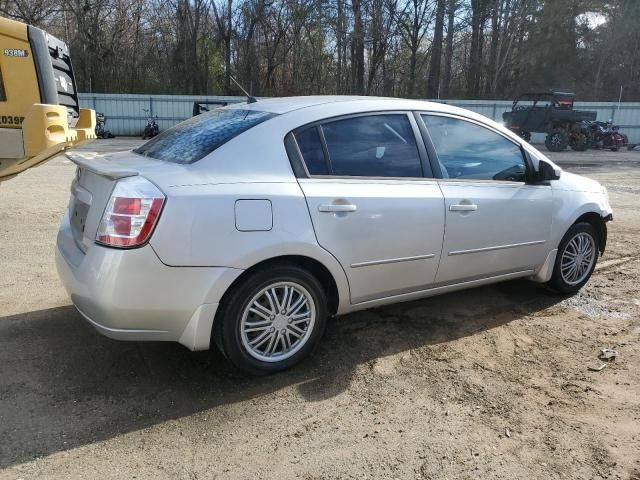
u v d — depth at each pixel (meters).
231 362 3.20
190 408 3.03
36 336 3.79
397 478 2.52
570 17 37.41
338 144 3.49
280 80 35.81
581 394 3.25
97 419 2.90
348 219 3.38
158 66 35.62
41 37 6.84
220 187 3.02
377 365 3.55
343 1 33.28
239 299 3.11
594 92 37.81
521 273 4.45
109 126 27.06
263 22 34.16
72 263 3.18
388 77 37.31
